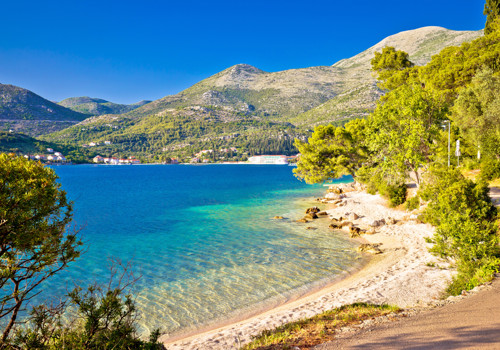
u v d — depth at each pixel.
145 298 18.25
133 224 42.03
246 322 14.73
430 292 14.52
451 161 40.62
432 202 25.23
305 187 87.44
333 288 18.72
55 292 19.16
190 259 25.72
